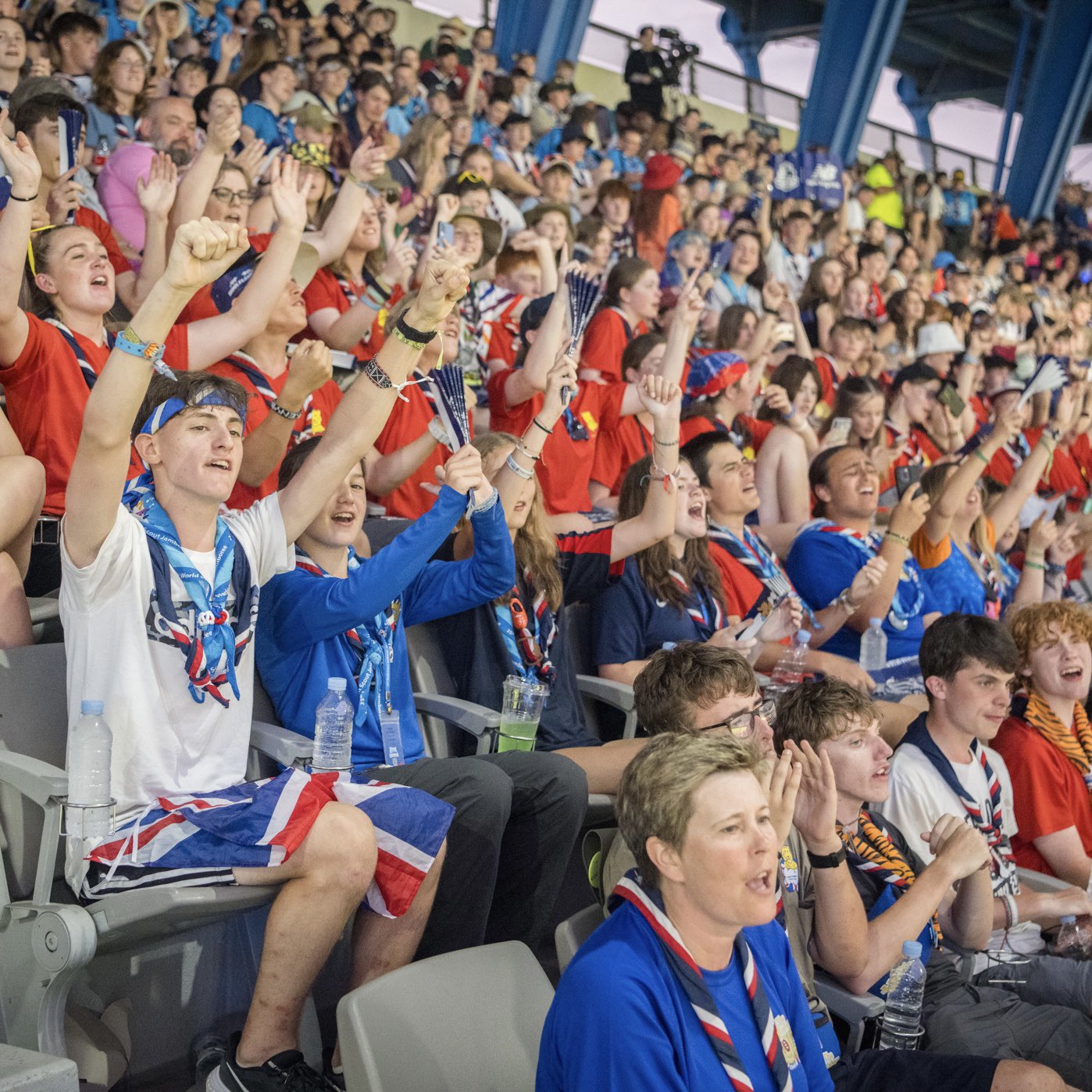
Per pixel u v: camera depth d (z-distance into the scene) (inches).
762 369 236.2
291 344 184.1
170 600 89.0
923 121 707.4
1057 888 123.6
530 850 107.7
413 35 407.5
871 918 100.9
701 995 67.7
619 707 132.2
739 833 67.5
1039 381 193.3
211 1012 97.2
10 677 91.2
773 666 157.2
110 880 83.5
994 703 120.0
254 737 99.7
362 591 100.8
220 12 301.9
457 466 104.2
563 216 255.8
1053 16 631.8
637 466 147.0
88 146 220.1
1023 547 252.1
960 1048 97.8
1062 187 657.6
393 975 71.6
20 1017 83.3
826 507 184.2
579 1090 65.4
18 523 104.1
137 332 81.4
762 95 523.2
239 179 188.9
